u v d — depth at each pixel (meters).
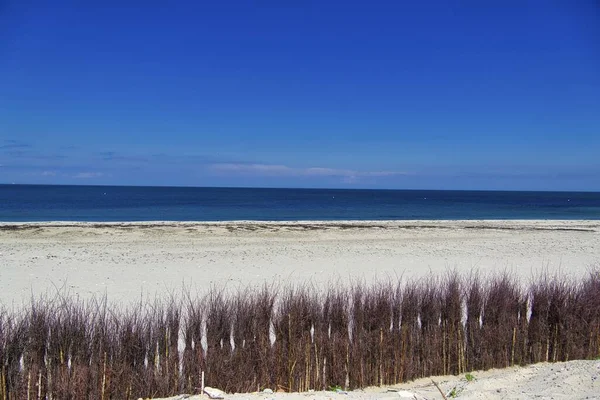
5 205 73.44
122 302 11.77
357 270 17.48
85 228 30.05
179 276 15.75
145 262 18.47
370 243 25.59
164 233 28.61
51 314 6.23
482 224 38.03
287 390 6.58
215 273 16.44
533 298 8.01
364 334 6.90
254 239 26.78
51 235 26.88
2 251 20.78
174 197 121.12
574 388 5.87
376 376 6.82
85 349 5.95
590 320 7.89
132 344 6.08
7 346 5.66
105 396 5.78
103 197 113.00
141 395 5.95
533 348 7.70
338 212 66.12
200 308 6.97
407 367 7.00
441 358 7.34
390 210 72.38
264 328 6.76
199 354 6.33
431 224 37.53
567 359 7.64
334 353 6.73
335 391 6.37
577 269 18.03
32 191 165.38
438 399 5.83
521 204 102.31
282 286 13.98
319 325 6.90
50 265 17.38
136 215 55.00
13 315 6.69
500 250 23.45
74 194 131.62
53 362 5.82
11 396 5.57
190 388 6.15
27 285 13.85
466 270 17.64
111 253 20.72
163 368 6.15
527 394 5.74
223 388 6.29
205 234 28.55
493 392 5.97
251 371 6.47
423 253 22.14
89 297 12.42
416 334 7.22
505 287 8.05
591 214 65.38
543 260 20.38
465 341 7.44
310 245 24.38
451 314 7.44
